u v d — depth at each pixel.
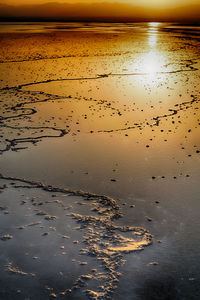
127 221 4.39
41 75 15.77
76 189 5.25
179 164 6.11
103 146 7.04
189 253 3.74
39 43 32.12
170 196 4.99
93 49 27.72
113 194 5.09
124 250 3.79
